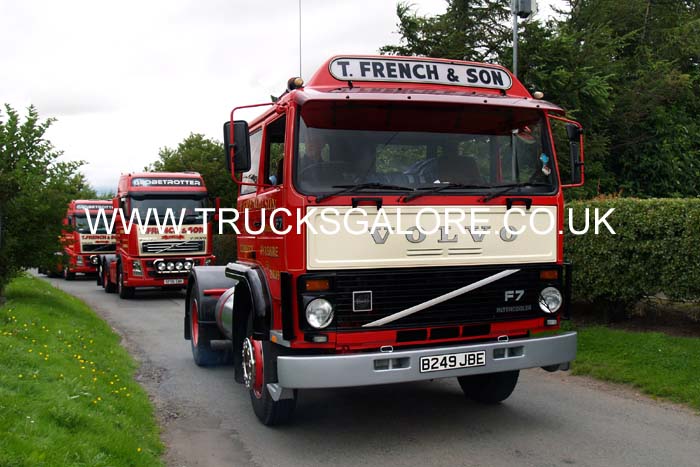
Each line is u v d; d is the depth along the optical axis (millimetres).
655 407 6754
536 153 6180
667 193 20797
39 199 12266
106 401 6270
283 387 5301
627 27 24250
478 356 5527
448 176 5879
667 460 5254
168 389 7973
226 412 6941
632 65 22781
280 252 5723
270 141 6465
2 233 11953
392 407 7008
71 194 12898
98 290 22781
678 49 24344
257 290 6105
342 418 6629
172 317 14992
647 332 9195
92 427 5156
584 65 18094
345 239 5461
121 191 19688
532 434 5969
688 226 8461
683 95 21734
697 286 8422
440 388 7824
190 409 7066
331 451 5652
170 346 11047
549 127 6266
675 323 9523
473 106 5988
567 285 6258
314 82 5965
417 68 6219
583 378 8031
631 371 7812
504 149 6062
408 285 5578
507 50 17969
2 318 9250
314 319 5340
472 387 7199
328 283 5383
